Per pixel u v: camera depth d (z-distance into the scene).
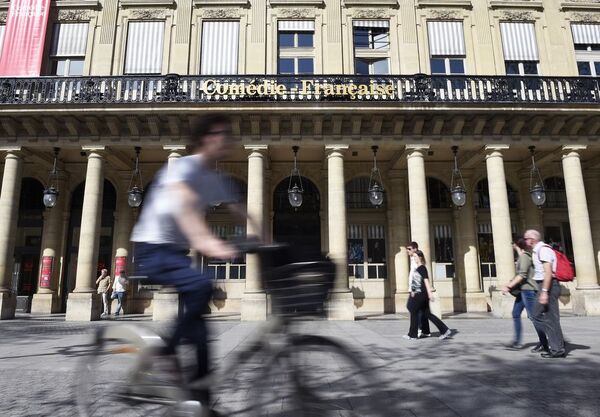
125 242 18.42
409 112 15.41
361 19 18.83
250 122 15.84
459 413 3.89
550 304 6.82
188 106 15.26
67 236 18.75
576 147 16.30
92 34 18.61
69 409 4.11
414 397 4.44
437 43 18.84
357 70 18.61
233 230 18.30
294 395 2.94
